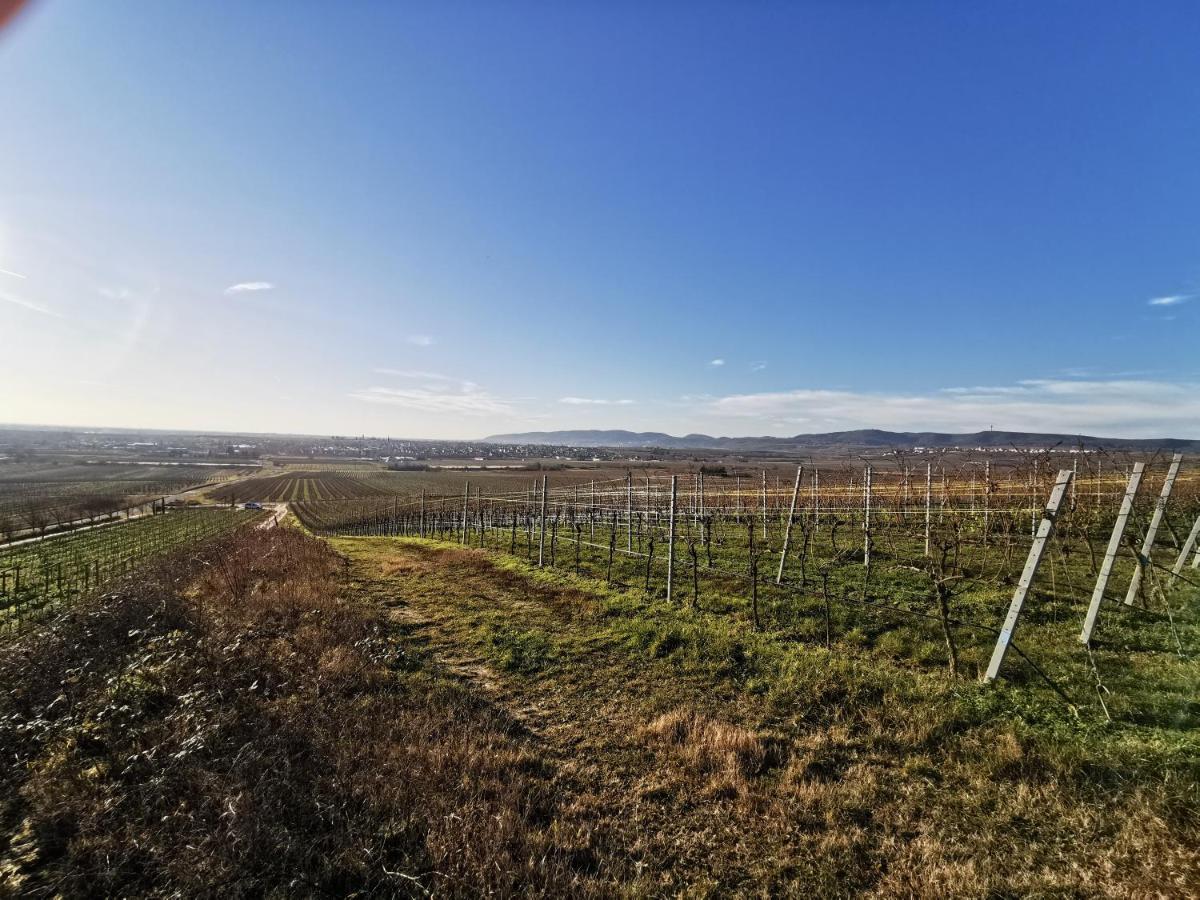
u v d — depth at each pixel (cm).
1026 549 949
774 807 344
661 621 704
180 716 416
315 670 557
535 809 350
